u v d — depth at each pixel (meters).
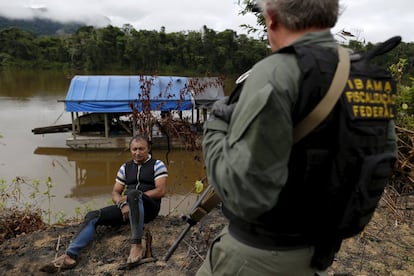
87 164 13.24
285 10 1.02
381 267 2.65
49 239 3.38
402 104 3.89
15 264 2.99
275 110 0.88
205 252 3.00
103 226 3.53
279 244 1.07
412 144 3.52
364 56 1.07
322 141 0.95
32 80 47.88
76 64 70.38
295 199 1.01
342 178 0.96
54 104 26.20
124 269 2.86
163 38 66.94
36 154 14.03
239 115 0.96
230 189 0.94
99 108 15.08
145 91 8.52
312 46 0.99
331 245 1.10
